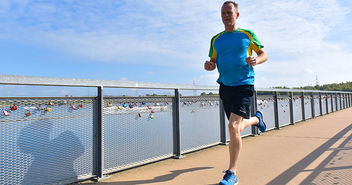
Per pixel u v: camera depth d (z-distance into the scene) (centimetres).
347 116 880
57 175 212
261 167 264
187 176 242
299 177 224
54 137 211
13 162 185
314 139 424
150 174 252
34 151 198
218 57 239
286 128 610
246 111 221
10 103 186
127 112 273
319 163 267
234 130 215
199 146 375
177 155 330
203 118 387
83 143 232
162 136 316
